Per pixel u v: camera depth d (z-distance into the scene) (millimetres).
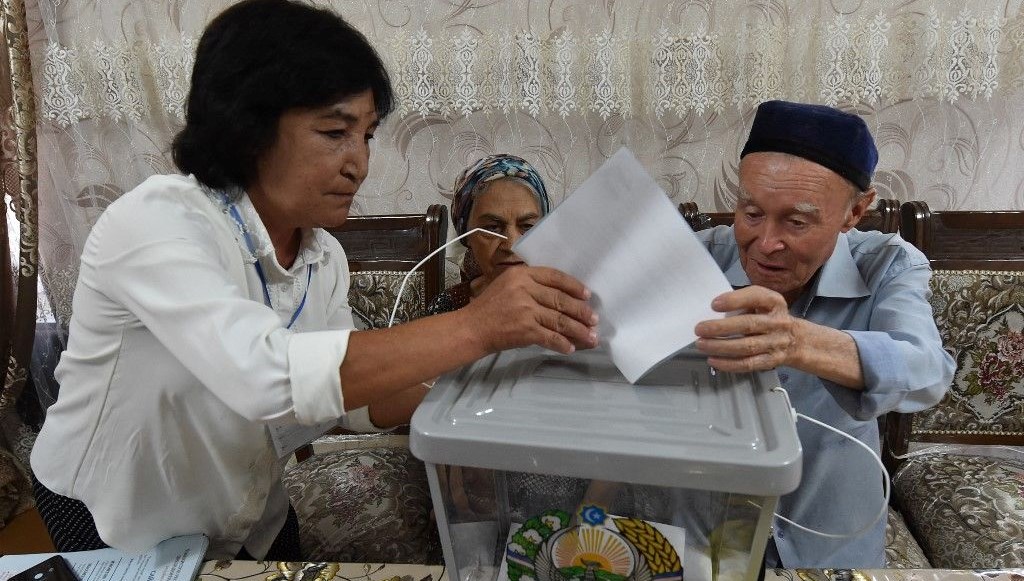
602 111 1365
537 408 467
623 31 1319
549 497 469
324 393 524
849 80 1283
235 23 618
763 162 699
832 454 873
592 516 472
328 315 899
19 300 1544
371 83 663
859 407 668
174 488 755
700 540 465
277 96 605
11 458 1743
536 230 497
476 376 529
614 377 523
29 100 1422
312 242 809
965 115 1329
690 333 485
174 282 574
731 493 430
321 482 1222
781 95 1329
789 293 904
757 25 1287
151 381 694
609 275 493
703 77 1328
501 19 1336
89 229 1592
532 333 501
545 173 1466
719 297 475
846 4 1250
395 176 1503
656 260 478
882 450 1253
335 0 1343
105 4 1377
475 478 464
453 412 461
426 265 1246
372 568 633
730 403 473
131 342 680
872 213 1152
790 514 912
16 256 1603
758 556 438
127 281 591
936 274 1140
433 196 1512
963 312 1144
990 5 1228
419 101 1405
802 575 607
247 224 698
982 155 1361
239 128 624
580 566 493
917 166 1383
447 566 502
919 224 1134
